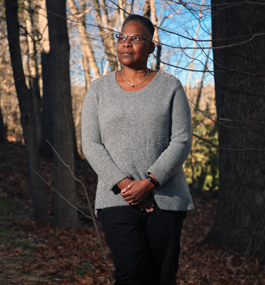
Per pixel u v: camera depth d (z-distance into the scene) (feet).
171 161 5.28
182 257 14.79
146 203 5.38
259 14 12.93
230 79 13.89
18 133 54.19
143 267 5.42
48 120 36.91
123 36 5.64
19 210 23.30
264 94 13.29
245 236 13.92
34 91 41.14
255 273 12.21
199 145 31.12
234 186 14.29
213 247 14.97
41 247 14.65
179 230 5.62
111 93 5.65
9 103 56.34
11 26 20.22
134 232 5.41
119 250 5.39
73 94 73.31
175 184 5.61
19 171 31.48
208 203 28.35
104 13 27.27
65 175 19.76
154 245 5.55
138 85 5.65
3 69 43.32
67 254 13.97
